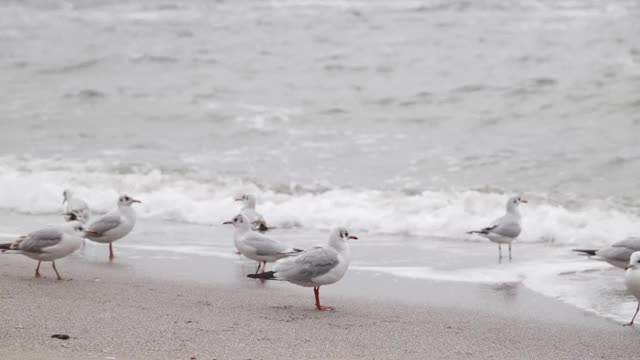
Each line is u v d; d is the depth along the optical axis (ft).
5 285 38.78
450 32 117.19
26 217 57.77
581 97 87.10
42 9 142.72
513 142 74.08
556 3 125.90
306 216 57.11
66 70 108.27
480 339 32.42
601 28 113.19
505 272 44.45
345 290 40.73
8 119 86.38
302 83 98.89
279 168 68.49
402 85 95.86
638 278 34.14
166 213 59.47
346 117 84.79
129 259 46.80
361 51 111.14
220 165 69.46
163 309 35.14
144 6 142.10
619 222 53.31
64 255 40.52
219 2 140.05
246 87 97.86
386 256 48.55
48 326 31.30
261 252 43.37
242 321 33.71
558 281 42.34
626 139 73.15
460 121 82.02
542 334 33.32
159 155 73.00
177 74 105.29
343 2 133.80
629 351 31.22
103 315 33.45
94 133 81.41
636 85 89.71
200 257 47.62
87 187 63.98
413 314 36.19
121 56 113.80
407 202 58.54
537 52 105.50
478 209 56.95
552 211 55.16
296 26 124.47
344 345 30.83
